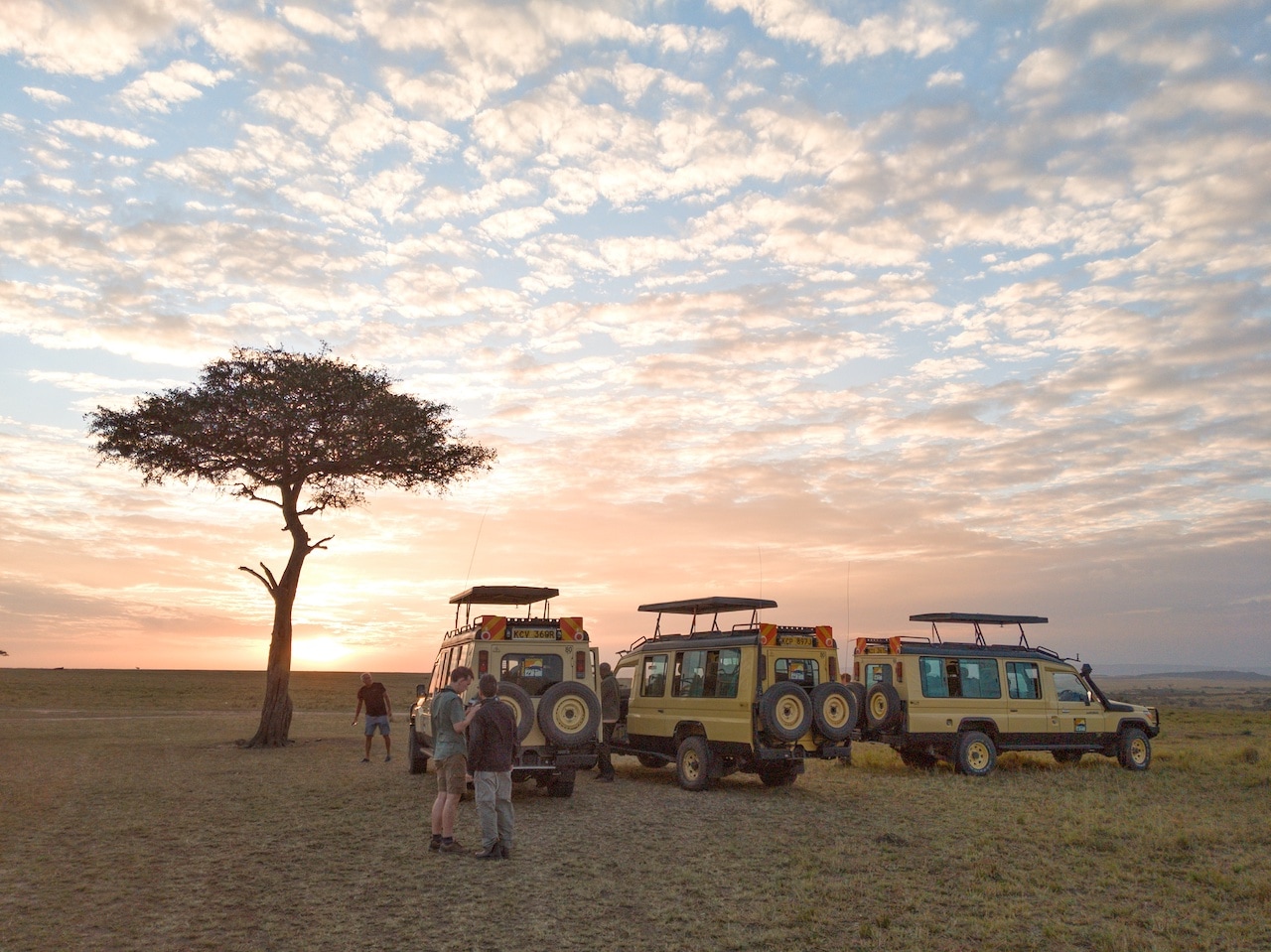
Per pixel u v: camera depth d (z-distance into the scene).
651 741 16.33
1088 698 18.41
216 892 7.94
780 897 7.88
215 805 12.61
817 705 14.23
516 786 15.08
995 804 12.94
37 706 44.59
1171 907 7.67
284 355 24.67
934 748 17.14
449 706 9.63
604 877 8.55
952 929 7.02
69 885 8.15
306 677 102.25
